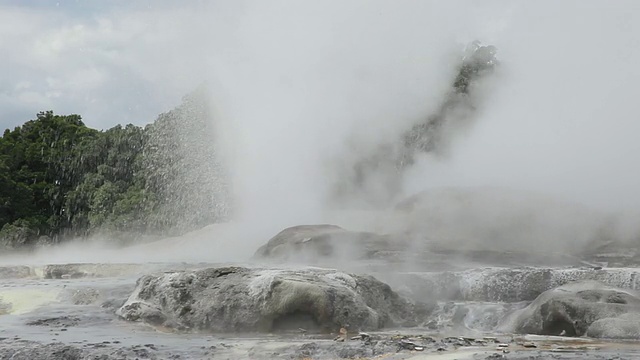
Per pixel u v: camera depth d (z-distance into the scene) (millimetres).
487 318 17344
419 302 18359
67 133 57969
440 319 17844
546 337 15203
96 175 52562
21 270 24156
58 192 53938
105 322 17250
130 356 13258
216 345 14352
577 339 14805
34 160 56250
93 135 57562
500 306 17656
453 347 13727
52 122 60062
